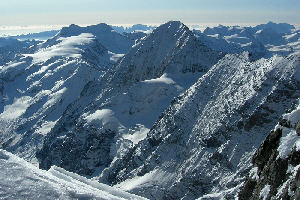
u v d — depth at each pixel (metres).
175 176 171.62
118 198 36.59
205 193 155.50
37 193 31.75
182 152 181.50
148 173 180.00
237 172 151.62
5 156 38.50
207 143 175.25
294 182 28.69
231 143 165.75
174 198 159.62
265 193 33.34
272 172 33.62
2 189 31.48
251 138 164.62
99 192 38.06
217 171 160.38
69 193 32.59
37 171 36.97
